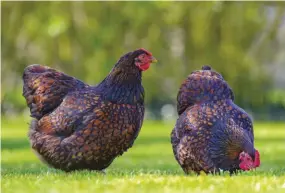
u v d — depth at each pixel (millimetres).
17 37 47562
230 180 16562
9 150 33031
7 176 19016
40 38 46719
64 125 18625
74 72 48656
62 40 45844
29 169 22656
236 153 17641
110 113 18500
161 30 48469
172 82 56562
